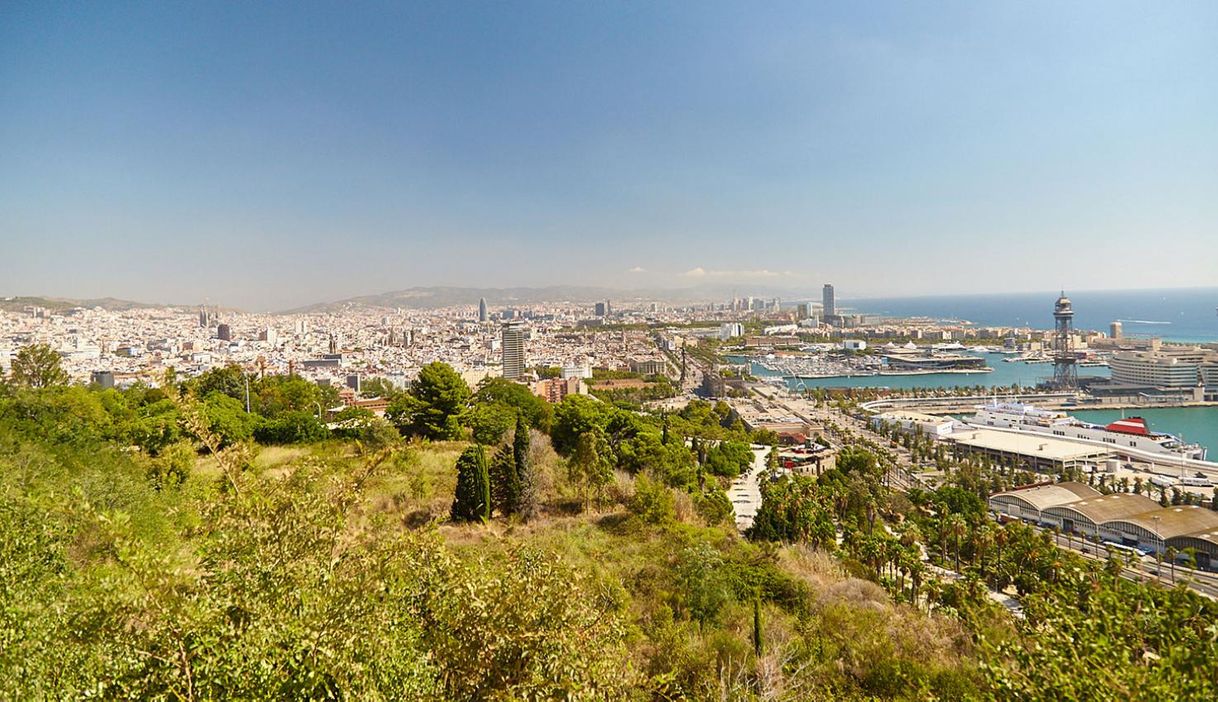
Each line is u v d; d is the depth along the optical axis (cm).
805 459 9406
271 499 641
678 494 3078
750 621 1488
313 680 463
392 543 651
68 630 505
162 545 685
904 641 1384
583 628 644
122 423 3031
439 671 570
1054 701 553
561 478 3114
